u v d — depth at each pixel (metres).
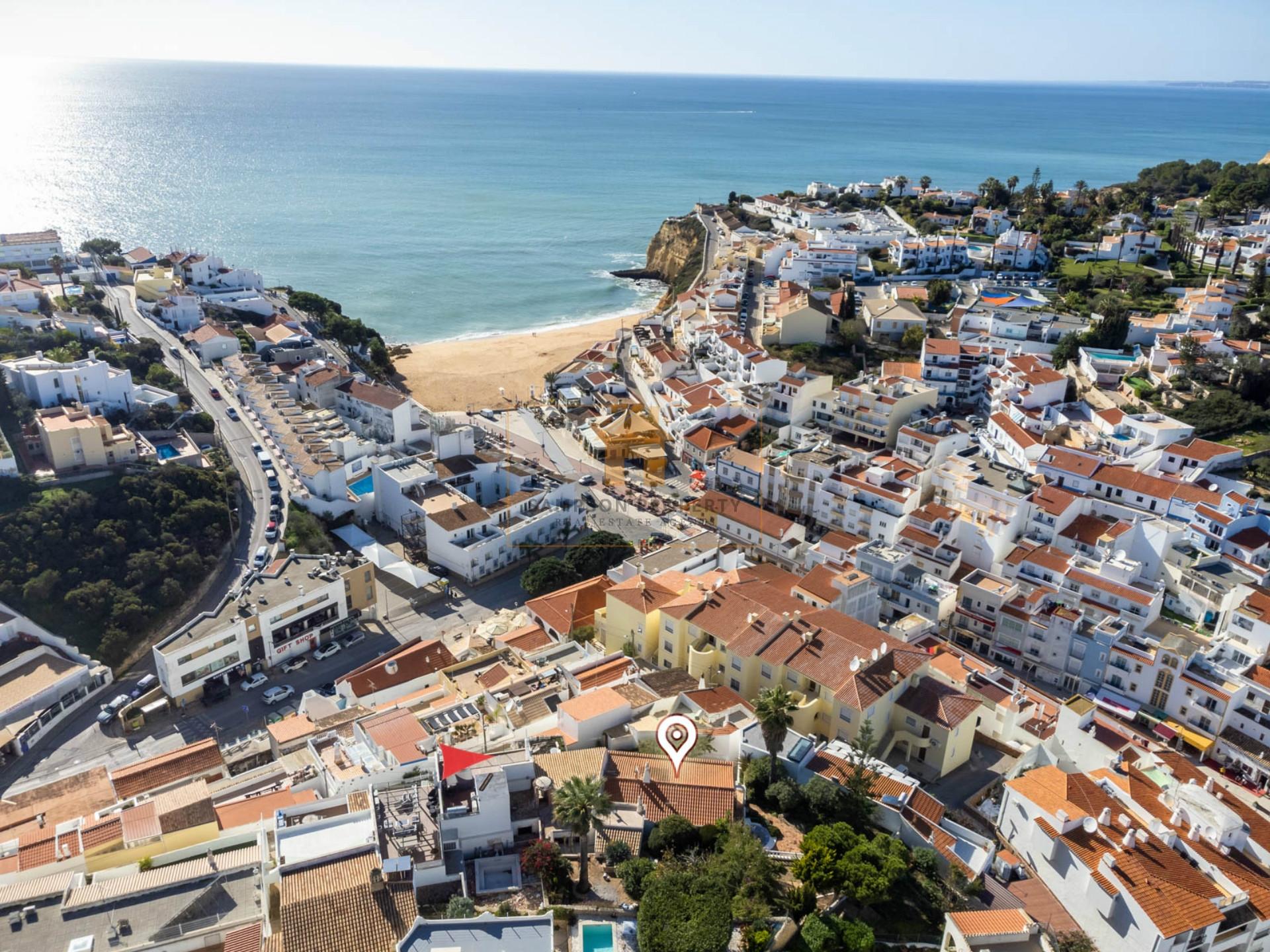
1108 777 89.19
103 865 74.25
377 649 130.50
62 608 127.94
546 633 123.12
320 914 61.56
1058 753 102.56
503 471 171.62
